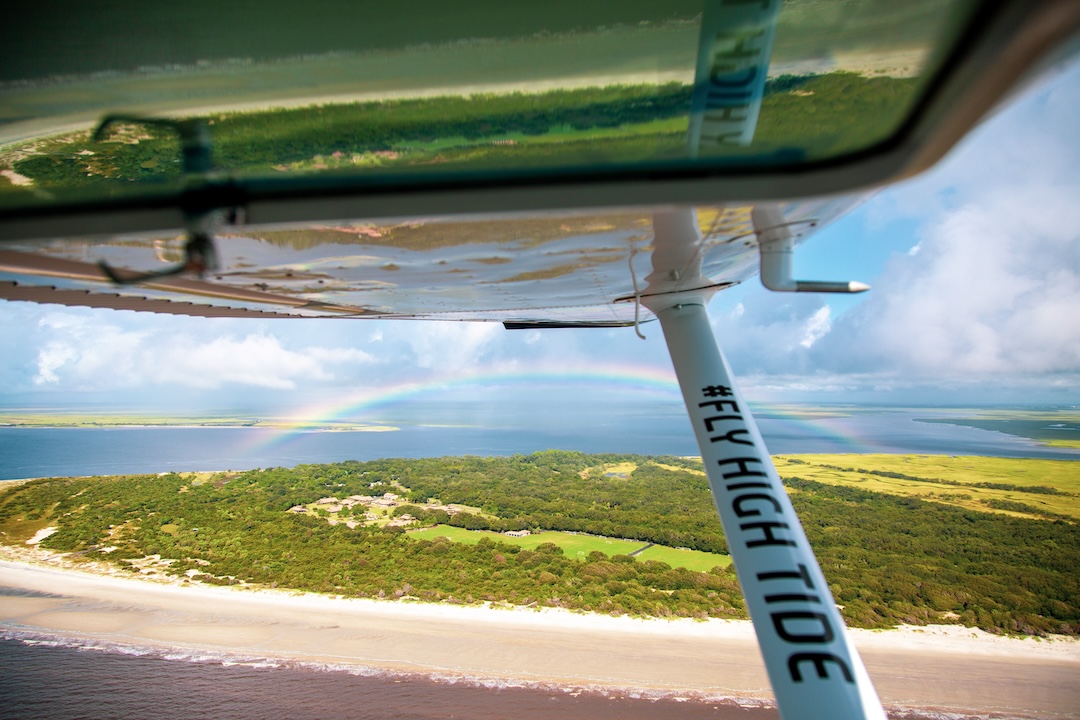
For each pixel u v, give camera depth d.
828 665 4.46
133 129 3.41
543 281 6.66
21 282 4.95
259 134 3.42
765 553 5.02
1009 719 39.88
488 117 3.50
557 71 3.33
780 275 4.85
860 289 4.85
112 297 6.33
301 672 50.91
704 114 3.51
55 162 3.64
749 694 46.72
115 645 56.34
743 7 3.08
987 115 1.48
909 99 1.62
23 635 58.22
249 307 7.78
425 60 3.16
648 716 43.28
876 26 2.93
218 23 2.77
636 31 3.16
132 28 2.75
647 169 1.79
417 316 10.51
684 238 5.03
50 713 45.31
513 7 2.99
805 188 1.77
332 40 2.95
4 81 2.92
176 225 1.96
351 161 3.63
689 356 6.67
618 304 9.18
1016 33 1.18
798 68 3.30
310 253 4.79
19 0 2.55
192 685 49.03
